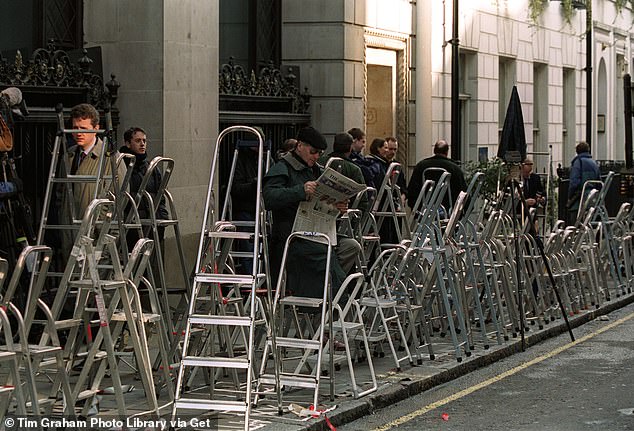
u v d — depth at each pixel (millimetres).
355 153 33531
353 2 43969
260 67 42500
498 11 61156
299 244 24172
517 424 22344
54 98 30781
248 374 20328
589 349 31516
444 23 53531
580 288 37625
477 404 24250
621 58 88500
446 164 36281
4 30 31344
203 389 23625
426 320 29078
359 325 24219
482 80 58844
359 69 44594
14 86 29297
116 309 21938
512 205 32438
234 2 41688
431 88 48531
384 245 28969
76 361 22906
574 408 23797
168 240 32969
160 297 27375
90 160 23812
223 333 24359
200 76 34812
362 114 45000
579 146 47562
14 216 25594
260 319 23562
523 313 31875
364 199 27812
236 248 33719
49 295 26531
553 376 27453
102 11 33375
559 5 72000
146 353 20328
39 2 32188
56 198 25281
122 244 20797
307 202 23953
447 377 26719
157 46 32969
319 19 43281
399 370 26234
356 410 22688
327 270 22625
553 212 53906
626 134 51562
